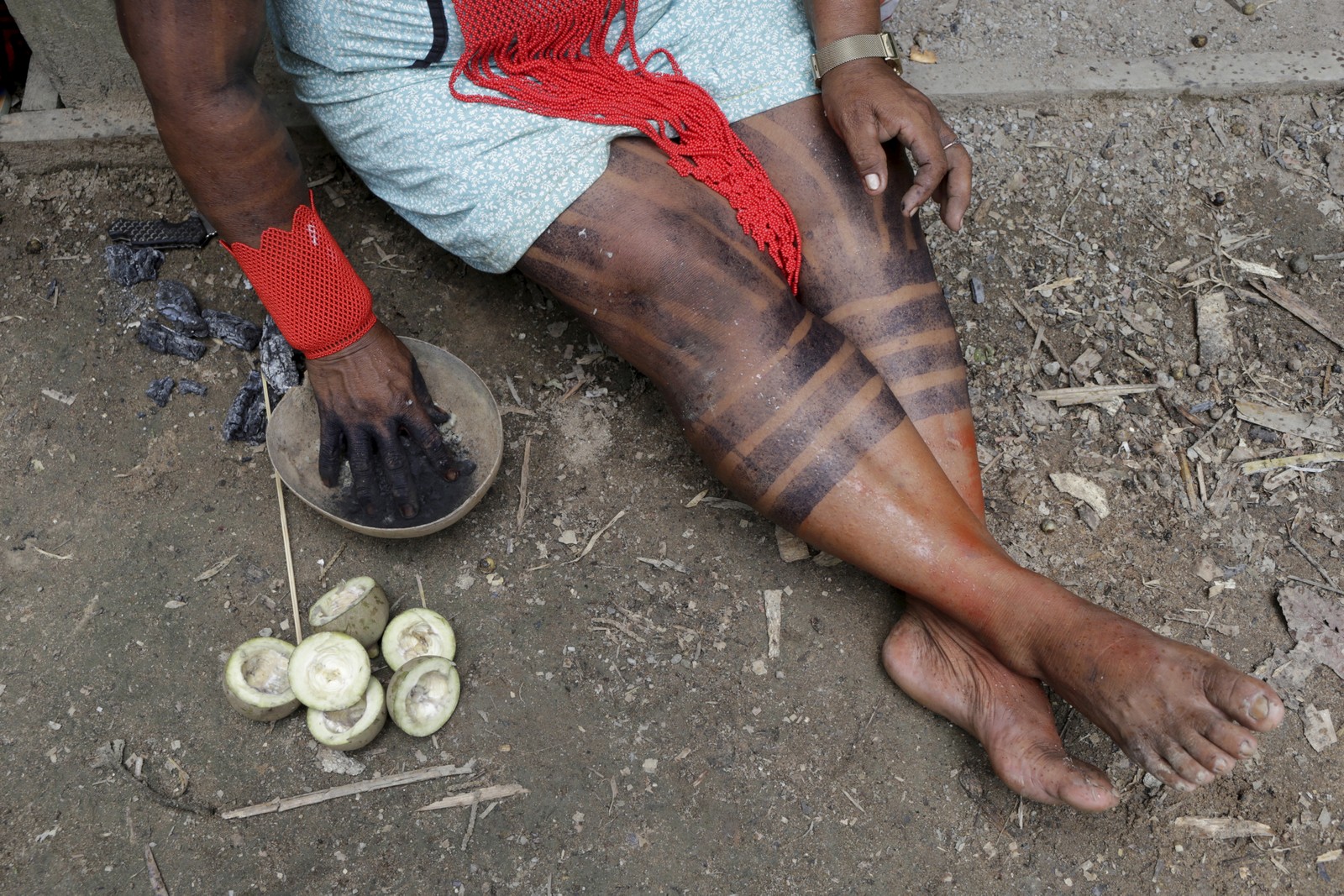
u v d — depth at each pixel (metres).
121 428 2.49
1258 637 2.27
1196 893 2.01
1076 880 2.02
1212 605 2.30
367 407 2.17
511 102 2.03
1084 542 2.38
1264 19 3.16
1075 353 2.65
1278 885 2.01
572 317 2.66
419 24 1.97
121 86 2.80
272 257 1.95
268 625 2.26
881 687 2.20
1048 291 2.73
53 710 2.16
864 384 1.96
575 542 2.37
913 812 2.08
